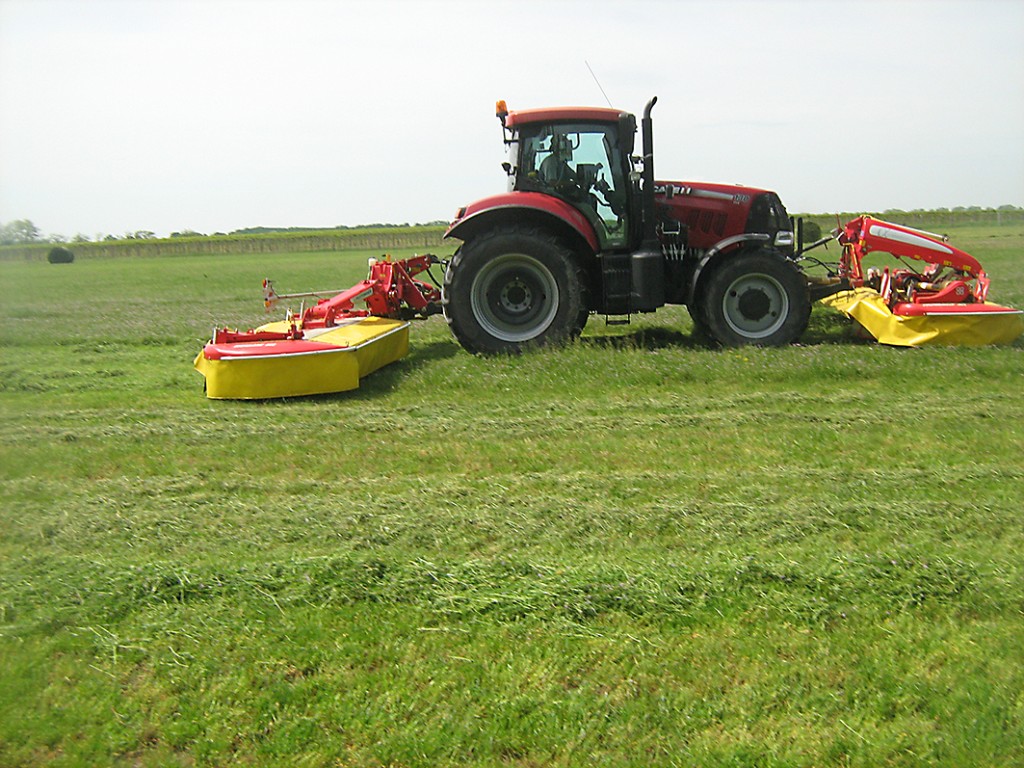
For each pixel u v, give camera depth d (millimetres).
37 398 7730
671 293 9523
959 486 4969
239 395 7410
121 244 59312
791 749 2809
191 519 4633
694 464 5480
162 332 12266
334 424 6562
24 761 2812
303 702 3047
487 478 5254
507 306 8891
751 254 8875
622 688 3096
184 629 3482
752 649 3299
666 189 9320
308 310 8648
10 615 3631
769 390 7441
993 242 29359
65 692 3141
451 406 7082
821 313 10883
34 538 4422
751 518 4484
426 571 3863
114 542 4359
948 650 3295
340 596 3703
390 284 9102
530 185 9016
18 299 18422
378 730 2898
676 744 2828
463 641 3375
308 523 4527
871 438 5949
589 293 9148
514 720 2934
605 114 8898
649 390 7496
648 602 3596
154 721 2979
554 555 4105
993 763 2756
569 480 5156
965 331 8648
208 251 58531
